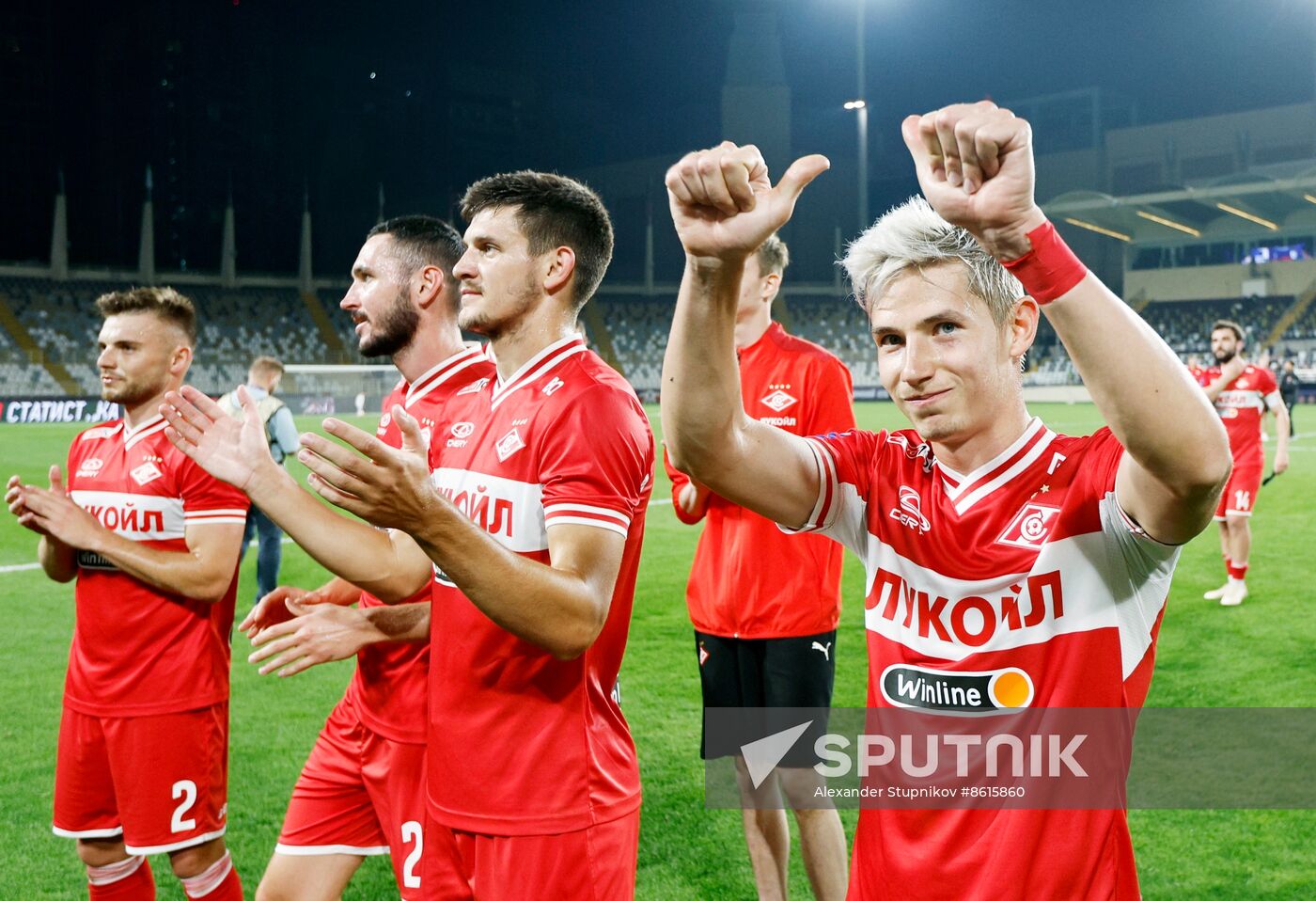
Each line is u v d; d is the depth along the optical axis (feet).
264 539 22.54
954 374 4.47
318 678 18.25
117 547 8.41
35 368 103.50
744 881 10.67
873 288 4.62
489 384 7.24
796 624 9.86
